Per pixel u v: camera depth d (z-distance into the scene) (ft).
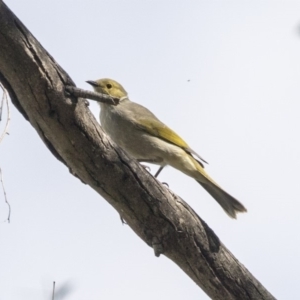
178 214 34.53
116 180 32.86
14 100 30.81
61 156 33.22
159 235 34.83
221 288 35.99
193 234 34.99
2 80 29.84
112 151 32.32
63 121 30.53
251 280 36.29
